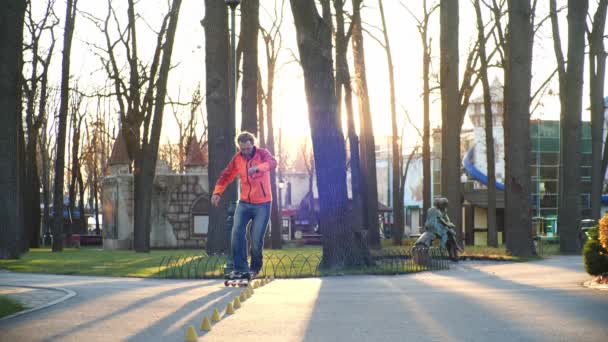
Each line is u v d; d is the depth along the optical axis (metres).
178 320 8.54
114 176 45.34
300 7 17.75
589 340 7.11
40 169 67.31
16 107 22.08
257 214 13.00
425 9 37.25
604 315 8.88
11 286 12.88
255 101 25.53
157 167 45.84
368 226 34.19
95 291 11.91
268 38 40.25
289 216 66.12
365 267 17.62
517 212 24.34
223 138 24.84
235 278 12.91
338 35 29.86
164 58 33.75
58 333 7.62
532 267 18.88
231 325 8.15
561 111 33.16
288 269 17.58
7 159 21.92
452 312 9.20
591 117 32.12
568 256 26.00
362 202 35.91
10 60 21.73
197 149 46.44
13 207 22.19
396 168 39.44
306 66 17.88
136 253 30.55
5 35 21.66
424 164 36.56
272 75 40.62
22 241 33.72
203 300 10.55
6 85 21.72
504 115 31.17
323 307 9.73
